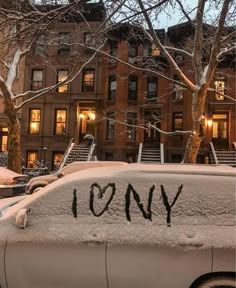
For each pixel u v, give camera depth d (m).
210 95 31.11
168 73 31.58
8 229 4.10
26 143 32.78
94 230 3.99
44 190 4.28
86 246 3.95
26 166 32.62
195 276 3.82
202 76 15.39
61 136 32.53
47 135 32.66
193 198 4.07
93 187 4.17
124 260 3.89
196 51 15.49
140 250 3.88
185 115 31.33
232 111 30.86
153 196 4.09
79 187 4.19
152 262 3.86
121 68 31.61
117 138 31.72
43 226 4.07
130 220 4.03
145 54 31.97
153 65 26.41
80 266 3.94
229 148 30.70
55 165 32.56
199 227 3.94
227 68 30.45
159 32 31.67
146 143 32.62
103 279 3.92
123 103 31.73
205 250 3.83
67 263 3.96
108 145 32.22
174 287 3.83
